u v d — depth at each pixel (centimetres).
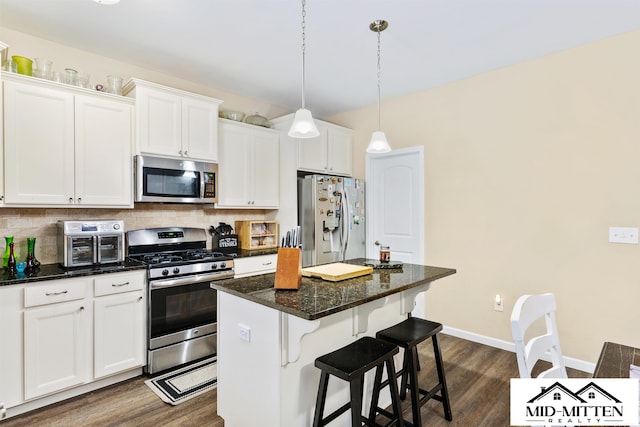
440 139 357
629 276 251
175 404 222
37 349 211
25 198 226
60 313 220
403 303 234
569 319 278
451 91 348
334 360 153
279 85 358
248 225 362
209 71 323
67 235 244
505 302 312
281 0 214
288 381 162
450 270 224
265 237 377
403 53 286
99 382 241
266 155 377
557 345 137
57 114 239
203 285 289
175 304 271
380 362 155
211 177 321
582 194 271
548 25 242
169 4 219
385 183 411
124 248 291
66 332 222
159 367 261
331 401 185
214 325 294
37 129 231
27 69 235
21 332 206
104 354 238
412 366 181
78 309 227
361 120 432
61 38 261
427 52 284
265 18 235
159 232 316
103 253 261
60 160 240
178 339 271
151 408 218
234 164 347
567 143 278
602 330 262
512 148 308
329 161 411
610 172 259
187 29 249
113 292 242
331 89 368
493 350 310
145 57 294
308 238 378
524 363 112
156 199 284
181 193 301
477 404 224
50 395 220
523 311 122
